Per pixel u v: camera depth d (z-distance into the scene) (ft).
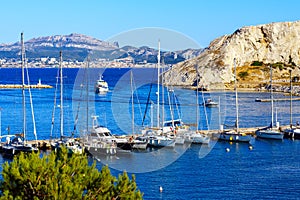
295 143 246.06
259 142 248.32
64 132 268.62
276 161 201.57
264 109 400.26
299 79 625.82
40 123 302.86
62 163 55.88
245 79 639.35
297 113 376.27
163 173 167.94
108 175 57.36
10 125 301.02
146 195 148.87
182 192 152.05
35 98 470.80
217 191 154.10
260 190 155.74
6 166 54.54
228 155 211.61
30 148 201.67
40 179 52.49
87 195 53.42
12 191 52.08
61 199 50.08
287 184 163.02
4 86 614.34
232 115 361.71
